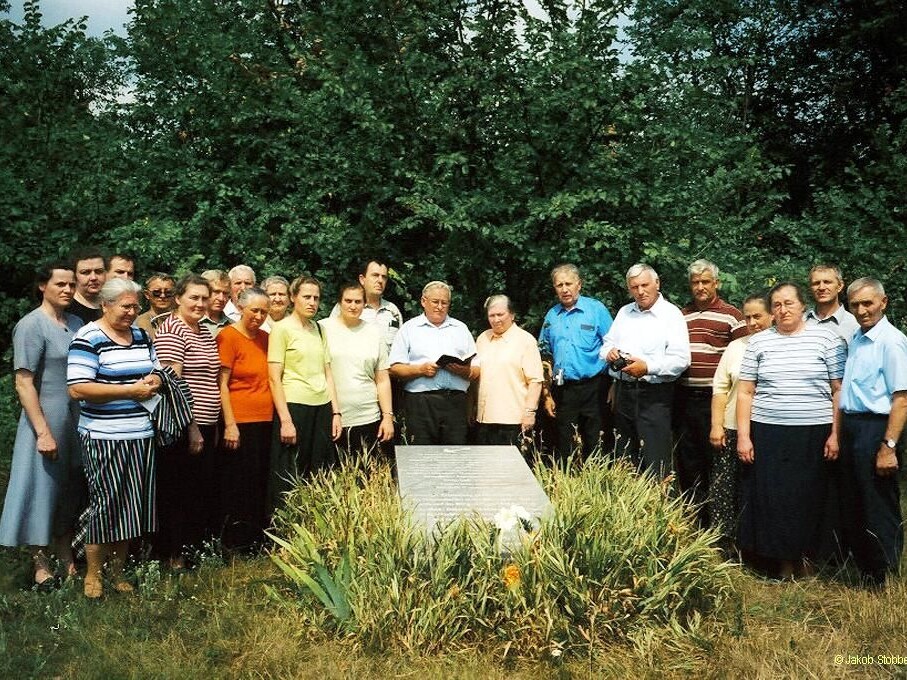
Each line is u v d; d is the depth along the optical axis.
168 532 5.00
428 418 5.98
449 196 6.69
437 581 3.98
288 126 7.70
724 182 7.36
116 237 7.22
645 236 6.87
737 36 14.65
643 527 4.33
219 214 7.20
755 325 5.35
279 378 5.41
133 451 4.44
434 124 7.08
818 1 15.06
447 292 6.01
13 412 8.20
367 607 3.95
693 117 7.26
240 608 4.25
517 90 6.88
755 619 4.25
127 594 4.47
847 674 3.68
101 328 4.43
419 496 4.65
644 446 5.64
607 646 3.89
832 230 8.51
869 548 4.68
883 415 4.64
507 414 6.07
